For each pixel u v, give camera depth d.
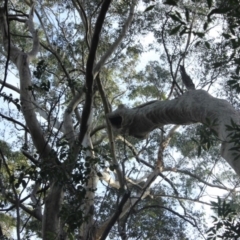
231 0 4.45
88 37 14.14
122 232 9.67
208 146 5.14
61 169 7.12
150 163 15.16
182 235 13.02
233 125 5.09
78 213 7.12
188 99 7.66
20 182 7.11
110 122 8.95
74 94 11.34
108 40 15.11
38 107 9.40
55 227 8.49
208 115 7.05
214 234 4.71
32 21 13.37
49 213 8.55
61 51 15.09
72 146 7.61
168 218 13.22
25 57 11.05
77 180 7.16
